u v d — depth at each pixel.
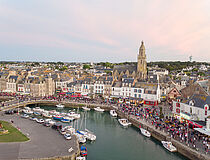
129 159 44.66
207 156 39.16
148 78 113.00
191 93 79.38
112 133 61.78
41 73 159.50
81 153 43.97
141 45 128.38
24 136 48.97
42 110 82.31
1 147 41.06
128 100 96.12
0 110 78.25
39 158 37.06
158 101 95.94
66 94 115.50
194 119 58.00
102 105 91.12
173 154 46.78
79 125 68.38
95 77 124.50
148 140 56.31
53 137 49.84
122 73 131.75
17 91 117.31
